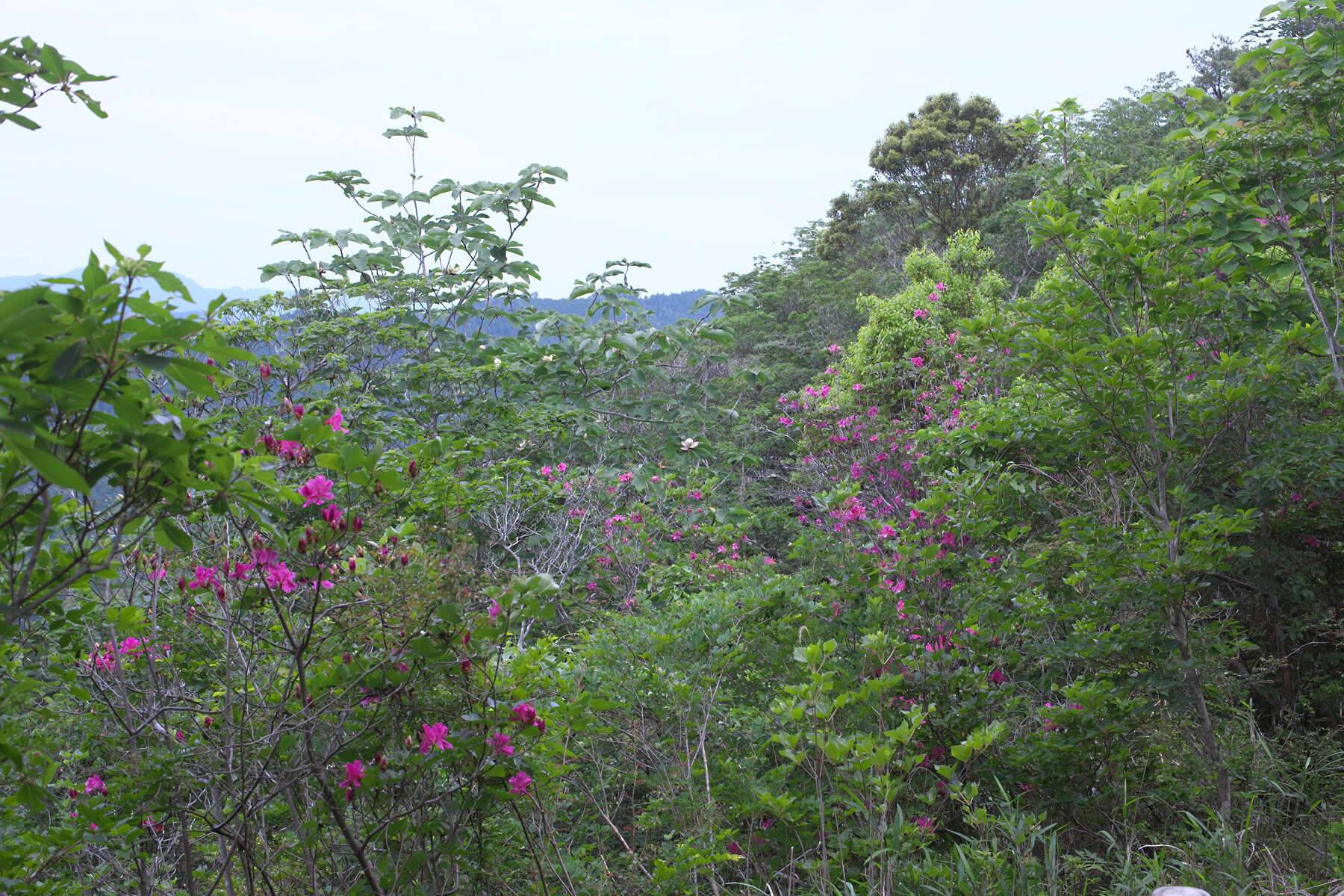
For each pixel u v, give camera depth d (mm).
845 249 24859
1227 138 4676
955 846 3535
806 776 4266
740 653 4027
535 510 6047
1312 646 5070
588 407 6598
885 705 3934
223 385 2455
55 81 2172
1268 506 4965
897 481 8039
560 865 3164
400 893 2857
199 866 3293
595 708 3137
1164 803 4117
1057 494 5367
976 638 4332
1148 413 4395
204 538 2932
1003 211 18484
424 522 4051
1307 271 4750
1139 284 4375
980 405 5707
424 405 6570
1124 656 4301
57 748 2861
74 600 2701
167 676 3174
